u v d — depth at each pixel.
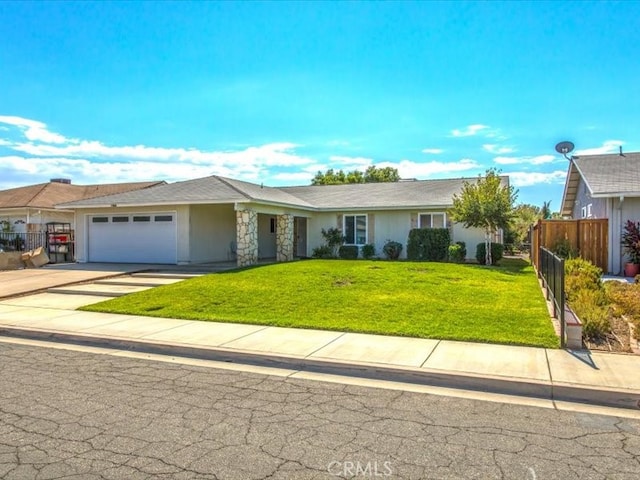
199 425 4.75
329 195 26.62
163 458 4.04
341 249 23.67
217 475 3.76
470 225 19.59
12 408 5.22
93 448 4.23
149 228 20.61
